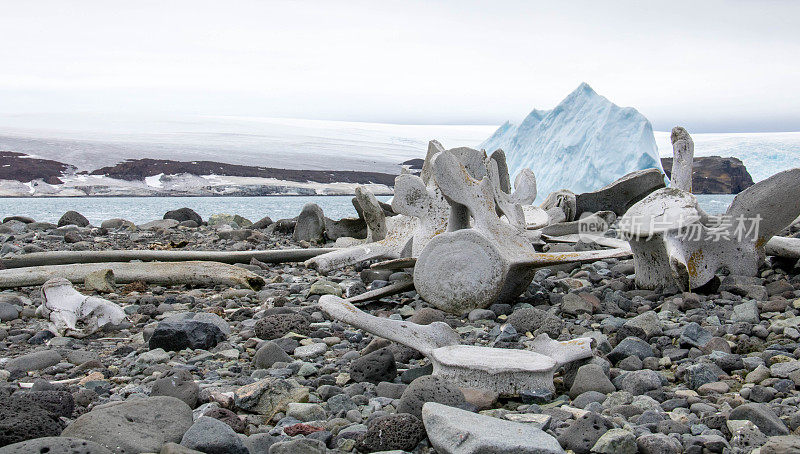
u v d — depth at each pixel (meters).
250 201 74.75
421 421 3.71
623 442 3.38
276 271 10.91
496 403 4.27
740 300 7.07
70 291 7.10
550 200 14.47
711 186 67.56
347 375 4.95
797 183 7.47
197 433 3.40
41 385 4.73
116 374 5.36
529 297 7.66
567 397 4.45
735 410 3.85
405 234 9.03
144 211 47.50
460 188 7.41
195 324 6.07
